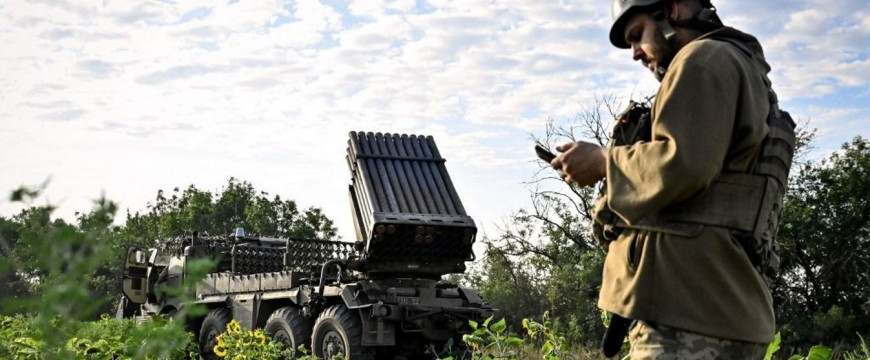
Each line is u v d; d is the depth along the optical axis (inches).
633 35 100.1
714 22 95.6
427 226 463.8
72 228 49.0
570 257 1015.6
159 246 674.8
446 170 492.1
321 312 503.2
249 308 539.2
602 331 852.6
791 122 94.6
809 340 797.9
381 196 471.5
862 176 863.7
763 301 89.0
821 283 878.4
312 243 528.7
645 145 87.9
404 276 481.1
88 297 49.3
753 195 87.7
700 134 84.6
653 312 87.4
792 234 873.5
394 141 497.4
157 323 66.3
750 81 89.0
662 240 88.2
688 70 87.2
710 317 85.7
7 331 125.5
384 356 498.0
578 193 997.8
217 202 2311.8
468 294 496.7
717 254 86.5
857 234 869.8
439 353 475.8
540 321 947.3
